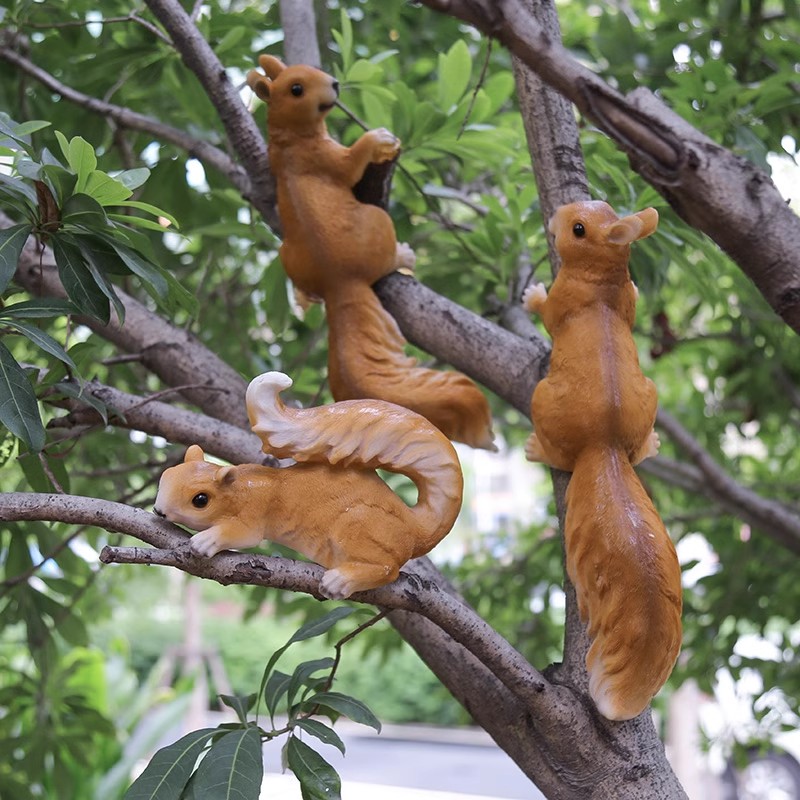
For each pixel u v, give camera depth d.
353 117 2.49
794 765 8.90
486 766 12.65
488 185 3.80
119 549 1.56
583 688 1.85
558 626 5.28
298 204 2.12
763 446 6.18
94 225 1.84
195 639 12.32
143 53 3.11
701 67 3.18
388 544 1.60
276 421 1.61
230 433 2.21
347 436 1.62
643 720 1.86
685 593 4.86
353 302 2.11
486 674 1.96
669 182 1.74
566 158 2.21
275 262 3.10
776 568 4.62
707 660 4.60
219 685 12.05
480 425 2.02
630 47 3.61
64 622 3.46
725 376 4.78
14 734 4.72
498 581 5.15
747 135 2.94
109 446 3.84
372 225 2.12
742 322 4.50
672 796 1.83
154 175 3.36
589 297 1.76
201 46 2.54
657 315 4.22
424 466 1.64
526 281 2.81
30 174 1.74
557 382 1.76
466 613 1.73
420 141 2.92
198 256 3.86
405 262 2.30
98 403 1.93
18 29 3.02
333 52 3.59
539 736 1.89
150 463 2.67
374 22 3.97
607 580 1.69
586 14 4.66
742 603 4.63
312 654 16.31
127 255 1.83
